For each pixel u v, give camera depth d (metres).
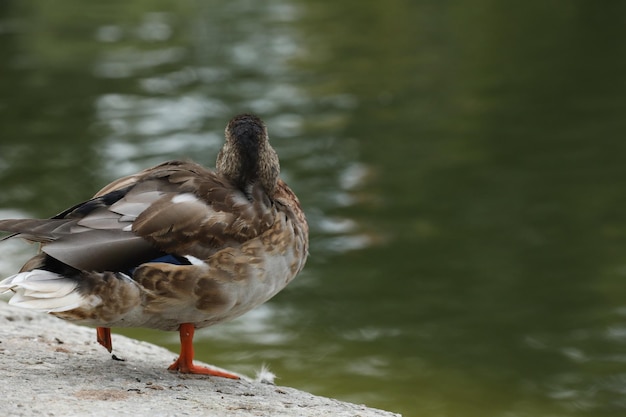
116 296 5.39
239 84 28.05
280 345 12.52
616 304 14.08
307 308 13.93
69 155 21.31
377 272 15.38
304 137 23.11
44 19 38.69
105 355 6.50
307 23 37.47
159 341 12.32
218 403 5.30
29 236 5.36
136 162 20.72
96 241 5.39
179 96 26.55
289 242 6.05
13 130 23.59
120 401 5.15
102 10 40.44
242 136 6.32
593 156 21.44
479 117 24.94
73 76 29.12
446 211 18.23
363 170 20.53
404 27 36.88
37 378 5.55
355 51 32.72
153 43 33.81
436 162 21.28
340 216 17.94
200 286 5.60
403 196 19.03
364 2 41.59
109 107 25.50
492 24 37.12
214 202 5.77
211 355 12.06
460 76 29.39
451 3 41.41
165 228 5.55
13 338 6.74
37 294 5.25
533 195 19.03
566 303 14.27
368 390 11.27
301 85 28.17
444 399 11.17
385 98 26.88
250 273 5.77
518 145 22.44
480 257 15.99
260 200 5.93
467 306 14.06
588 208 18.30
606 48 32.34
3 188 19.11
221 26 36.91
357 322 13.41
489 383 11.71
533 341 12.96
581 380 11.88
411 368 11.98
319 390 11.19
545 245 16.61
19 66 30.64
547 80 28.62
